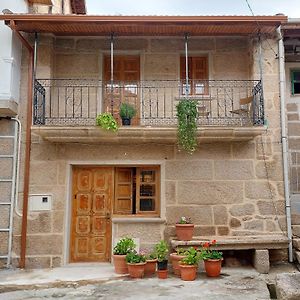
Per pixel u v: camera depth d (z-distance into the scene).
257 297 5.32
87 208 7.70
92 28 7.43
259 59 7.67
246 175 7.55
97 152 7.61
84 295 5.58
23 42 7.39
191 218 7.46
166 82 8.02
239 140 7.50
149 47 8.06
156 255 6.79
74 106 7.90
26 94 7.63
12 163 7.46
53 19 6.98
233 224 7.44
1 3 7.59
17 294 5.73
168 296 5.39
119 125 7.34
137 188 7.78
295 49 8.32
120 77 8.16
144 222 7.39
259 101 7.37
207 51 8.06
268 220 7.43
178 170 7.59
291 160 8.20
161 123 7.80
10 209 7.33
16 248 7.27
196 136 7.21
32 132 7.41
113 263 7.18
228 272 6.77
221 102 7.97
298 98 8.34
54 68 7.95
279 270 6.84
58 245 7.30
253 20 7.08
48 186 7.45
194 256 6.39
